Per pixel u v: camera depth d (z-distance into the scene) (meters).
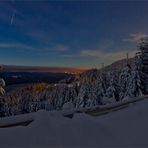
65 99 71.25
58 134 5.46
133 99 14.08
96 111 9.85
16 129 5.67
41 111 6.88
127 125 7.56
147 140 6.11
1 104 32.22
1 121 6.47
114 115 9.11
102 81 47.25
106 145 5.35
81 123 6.23
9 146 4.74
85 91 48.62
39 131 5.50
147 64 38.88
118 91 43.25
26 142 4.96
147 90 38.16
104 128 6.38
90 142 5.35
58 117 6.89
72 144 5.09
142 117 9.05
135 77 38.31
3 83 32.25
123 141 5.80
